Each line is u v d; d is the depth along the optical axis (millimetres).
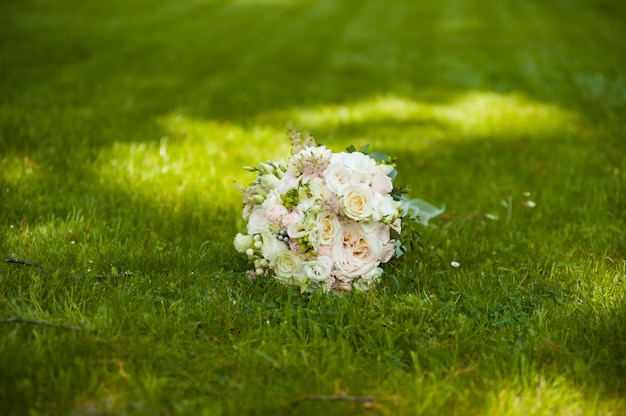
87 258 3260
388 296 3025
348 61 9195
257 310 2795
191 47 9625
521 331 2719
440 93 7734
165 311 2811
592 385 2408
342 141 5812
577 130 6266
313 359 2539
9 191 4055
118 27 10914
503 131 6262
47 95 6555
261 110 6754
